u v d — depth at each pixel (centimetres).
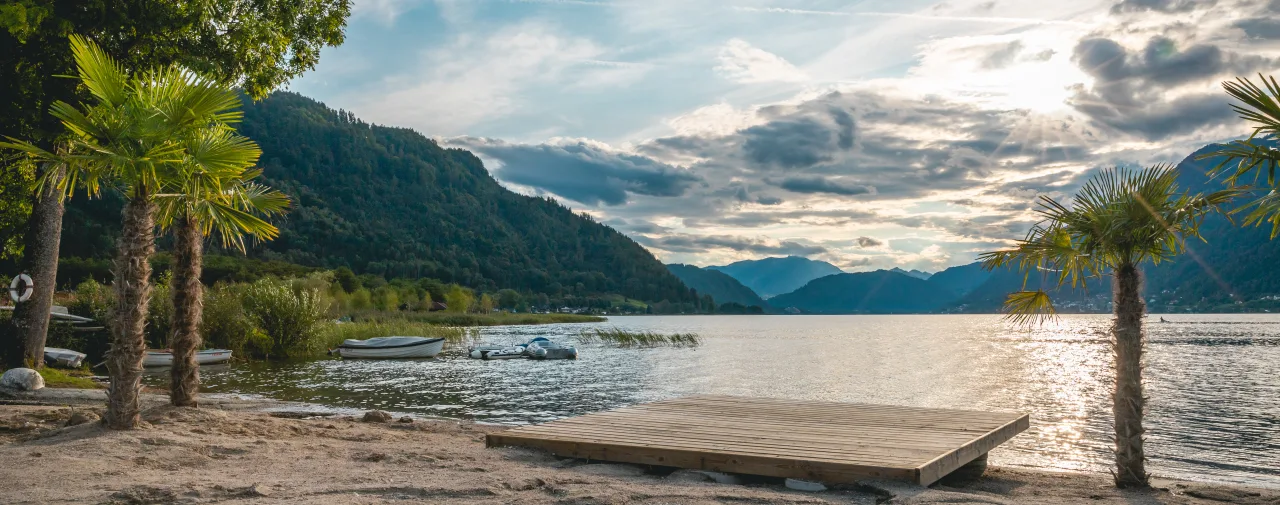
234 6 1720
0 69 1485
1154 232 717
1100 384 2656
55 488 622
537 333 7919
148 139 894
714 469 772
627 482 721
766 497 652
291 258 16888
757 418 996
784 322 19900
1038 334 8869
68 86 1502
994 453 1245
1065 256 789
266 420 1086
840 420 975
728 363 3678
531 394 2200
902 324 16350
